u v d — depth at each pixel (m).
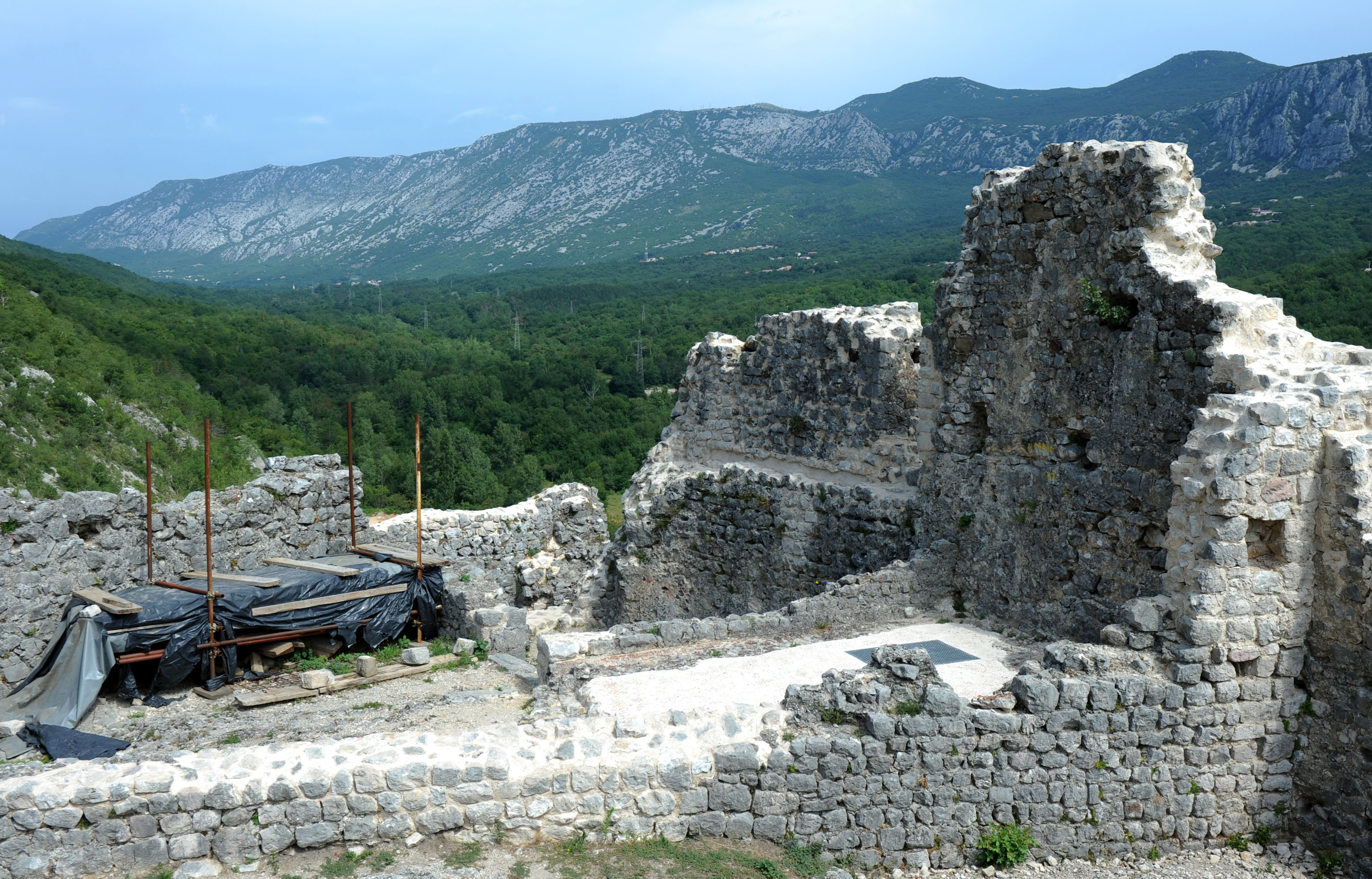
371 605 15.04
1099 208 11.30
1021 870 8.95
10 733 11.05
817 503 16.06
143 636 12.67
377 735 8.86
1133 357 10.80
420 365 103.81
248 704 12.55
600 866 8.11
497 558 21.55
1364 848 8.88
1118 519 11.01
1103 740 9.13
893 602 13.37
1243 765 9.35
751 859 8.40
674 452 20.09
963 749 8.95
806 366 17.02
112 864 7.84
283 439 73.19
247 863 8.00
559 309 184.00
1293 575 9.23
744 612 17.50
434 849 8.23
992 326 13.01
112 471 51.44
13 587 12.74
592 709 9.76
